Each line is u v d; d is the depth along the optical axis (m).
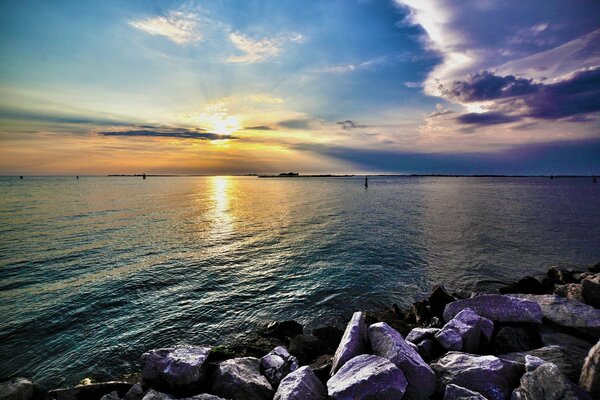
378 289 16.67
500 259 22.02
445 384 5.82
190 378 6.71
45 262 21.20
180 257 22.81
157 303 14.89
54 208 52.22
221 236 30.53
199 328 12.67
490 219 39.41
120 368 10.20
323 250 24.78
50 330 12.45
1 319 13.27
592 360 5.23
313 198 79.12
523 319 8.97
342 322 13.23
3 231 31.64
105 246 26.06
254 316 13.68
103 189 117.50
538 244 26.14
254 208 55.72
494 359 6.23
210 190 122.38
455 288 16.91
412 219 40.31
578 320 8.57
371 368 5.77
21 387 8.45
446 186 148.88
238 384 6.57
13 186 137.25
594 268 19.12
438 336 7.70
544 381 5.02
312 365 8.27
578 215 42.09
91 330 12.46
